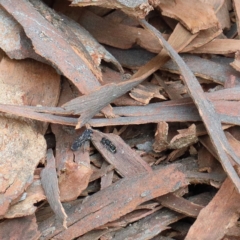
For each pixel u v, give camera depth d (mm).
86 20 395
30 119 356
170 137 375
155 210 372
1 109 344
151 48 392
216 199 364
